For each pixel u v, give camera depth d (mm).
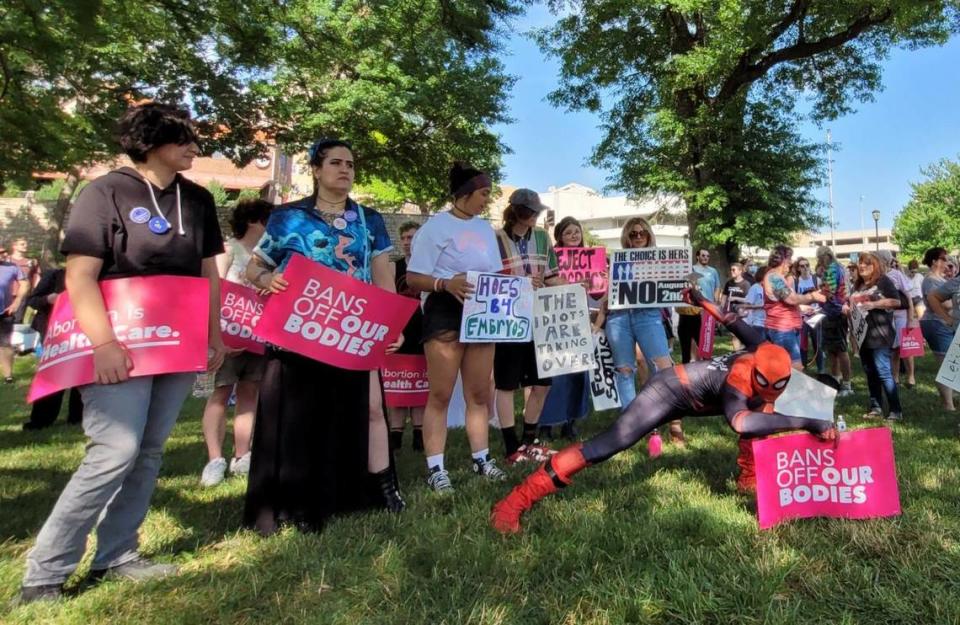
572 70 19328
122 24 6191
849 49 18594
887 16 15609
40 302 6543
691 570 2613
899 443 4785
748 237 18141
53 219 21109
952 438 4996
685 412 3443
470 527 3170
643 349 5062
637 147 20109
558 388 5508
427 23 15500
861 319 6219
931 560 2693
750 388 3273
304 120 16641
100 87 5719
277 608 2445
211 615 2389
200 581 2664
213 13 8031
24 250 13391
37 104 4863
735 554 2807
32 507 3676
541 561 2783
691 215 19312
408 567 2756
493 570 2701
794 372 4172
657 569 2654
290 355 3236
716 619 2318
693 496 3604
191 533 3193
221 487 4102
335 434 3320
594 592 2473
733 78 17922
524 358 4930
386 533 3152
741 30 15734
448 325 3863
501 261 4219
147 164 2578
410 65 17109
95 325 2334
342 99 16219
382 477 3527
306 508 3229
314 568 2744
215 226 2848
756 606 2383
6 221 27406
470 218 4004
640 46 19062
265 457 3223
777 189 18844
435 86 17141
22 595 2416
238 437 4574
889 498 3178
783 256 6871
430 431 3979
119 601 2465
